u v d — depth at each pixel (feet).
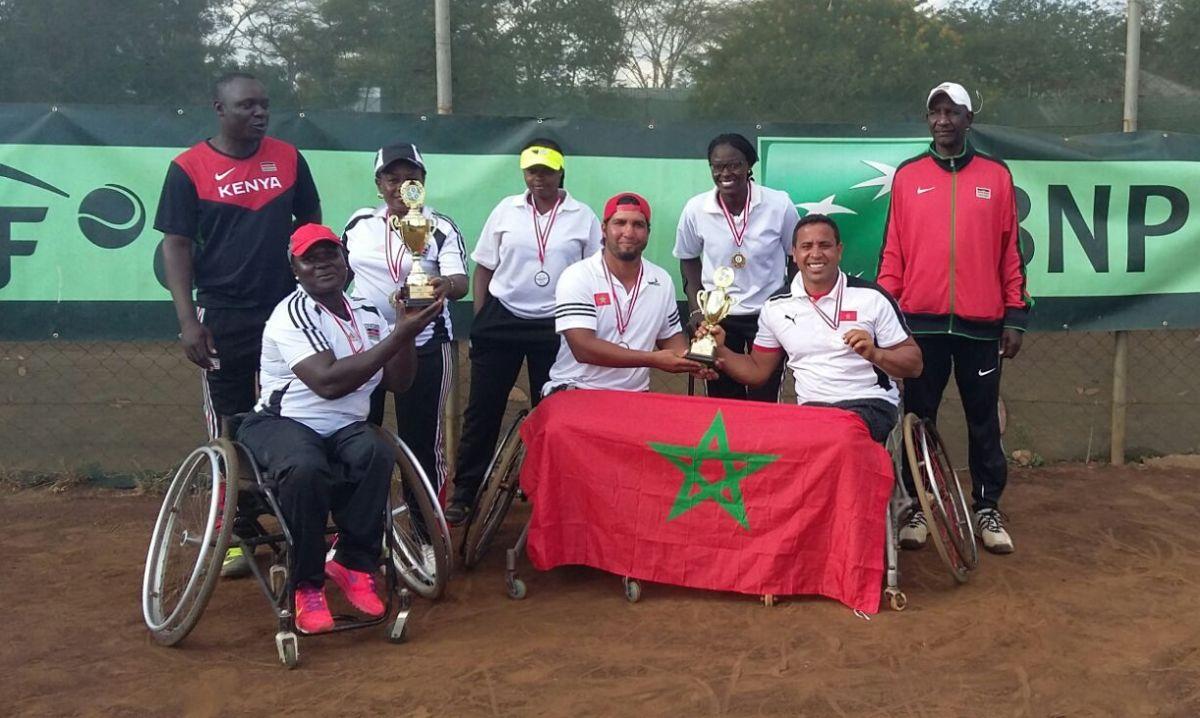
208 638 13.55
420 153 20.04
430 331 16.14
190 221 15.28
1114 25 21.13
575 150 20.42
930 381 17.42
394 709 11.51
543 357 18.08
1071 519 18.72
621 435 14.76
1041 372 22.75
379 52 20.08
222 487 13.98
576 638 13.48
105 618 14.23
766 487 14.40
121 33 19.61
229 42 19.89
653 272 16.07
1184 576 15.84
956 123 16.65
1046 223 21.22
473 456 18.53
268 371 13.93
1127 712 11.49
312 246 13.29
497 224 17.72
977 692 11.92
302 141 19.75
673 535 14.71
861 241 21.09
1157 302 21.53
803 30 20.76
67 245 19.57
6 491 20.12
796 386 15.97
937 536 14.79
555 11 20.34
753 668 12.53
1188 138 21.22
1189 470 21.77
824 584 14.49
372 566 13.96
